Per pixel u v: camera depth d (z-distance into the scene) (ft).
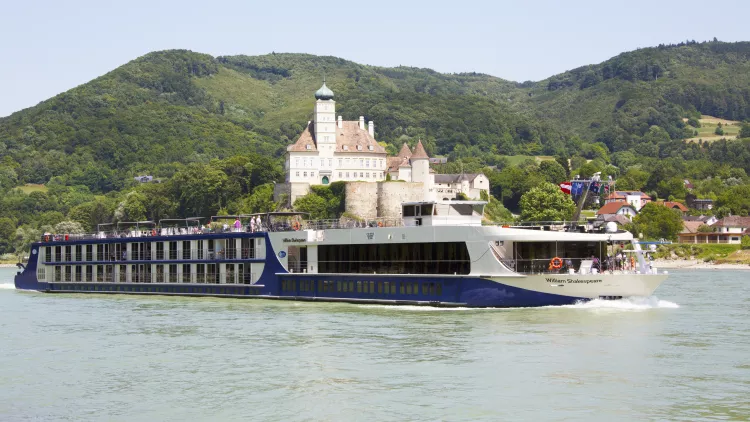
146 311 261.24
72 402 142.41
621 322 209.67
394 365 163.63
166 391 147.84
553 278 229.04
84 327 226.17
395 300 252.21
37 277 369.30
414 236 247.29
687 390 141.79
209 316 242.99
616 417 127.44
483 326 205.16
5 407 139.95
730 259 618.03
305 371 160.15
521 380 149.69
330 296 269.44
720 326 205.77
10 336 210.79
